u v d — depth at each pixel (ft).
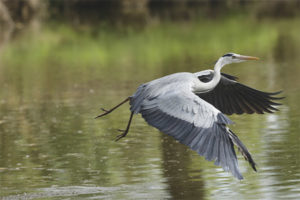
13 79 72.18
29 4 132.98
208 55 78.48
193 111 24.50
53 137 44.24
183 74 27.61
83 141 42.68
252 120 46.24
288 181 31.94
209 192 30.83
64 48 96.37
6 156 39.52
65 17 132.87
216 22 116.26
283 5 140.87
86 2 147.43
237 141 23.24
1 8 123.13
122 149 40.06
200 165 35.73
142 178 33.68
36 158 38.86
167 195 30.60
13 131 46.65
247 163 35.65
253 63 73.87
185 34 102.89
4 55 91.91
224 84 29.76
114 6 149.48
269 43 89.66
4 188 32.94
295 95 54.49
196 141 23.79
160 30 109.50
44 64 83.20
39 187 33.01
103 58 85.92
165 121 25.09
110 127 46.70
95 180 33.76
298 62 73.26
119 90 61.41
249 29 104.47
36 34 110.83
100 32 110.93
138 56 85.56
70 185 33.06
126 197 30.66
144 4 150.51
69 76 72.49
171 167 35.42
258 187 31.22
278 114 47.80
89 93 60.95
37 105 56.49
